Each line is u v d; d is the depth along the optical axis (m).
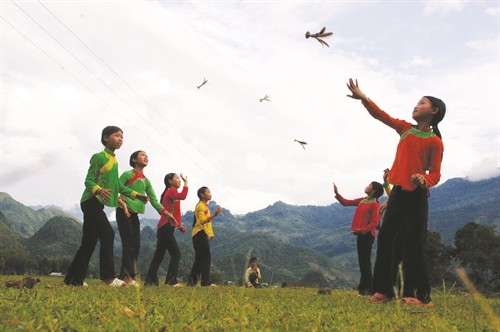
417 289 5.67
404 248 5.79
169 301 3.78
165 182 10.43
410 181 5.83
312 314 3.36
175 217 10.17
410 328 2.82
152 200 9.55
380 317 3.44
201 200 10.70
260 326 2.61
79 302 3.34
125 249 8.47
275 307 3.92
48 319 2.25
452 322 3.21
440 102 6.00
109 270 7.34
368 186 9.73
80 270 6.93
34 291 3.99
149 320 2.44
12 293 3.76
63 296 3.77
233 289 7.28
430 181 5.64
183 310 3.06
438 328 2.80
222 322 2.54
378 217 9.45
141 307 2.79
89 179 7.32
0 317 2.30
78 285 6.84
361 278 9.41
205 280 10.28
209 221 10.50
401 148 6.04
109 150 7.62
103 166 7.45
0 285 5.23
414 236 5.77
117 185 7.71
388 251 5.81
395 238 5.81
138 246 9.02
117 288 5.83
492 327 2.88
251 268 12.38
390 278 5.76
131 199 8.93
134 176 9.28
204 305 3.43
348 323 2.99
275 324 2.73
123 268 8.41
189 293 5.21
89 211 7.23
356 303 5.26
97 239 7.30
